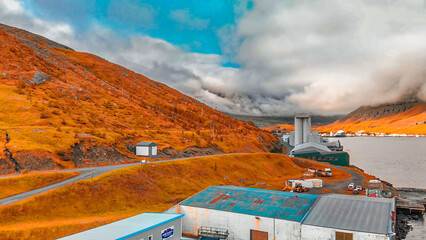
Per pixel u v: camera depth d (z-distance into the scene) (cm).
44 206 5931
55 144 9631
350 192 9938
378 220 4384
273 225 4806
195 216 5453
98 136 11569
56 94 16562
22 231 4738
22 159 8231
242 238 5050
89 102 17625
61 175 7544
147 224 4153
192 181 9362
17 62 19250
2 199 5928
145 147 11675
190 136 15775
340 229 4238
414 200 10525
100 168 8944
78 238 3606
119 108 18475
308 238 4459
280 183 11162
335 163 17075
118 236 3653
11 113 12300
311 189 10406
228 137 18075
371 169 19925
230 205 5456
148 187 8125
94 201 6769
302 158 17100
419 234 7369
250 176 11650
